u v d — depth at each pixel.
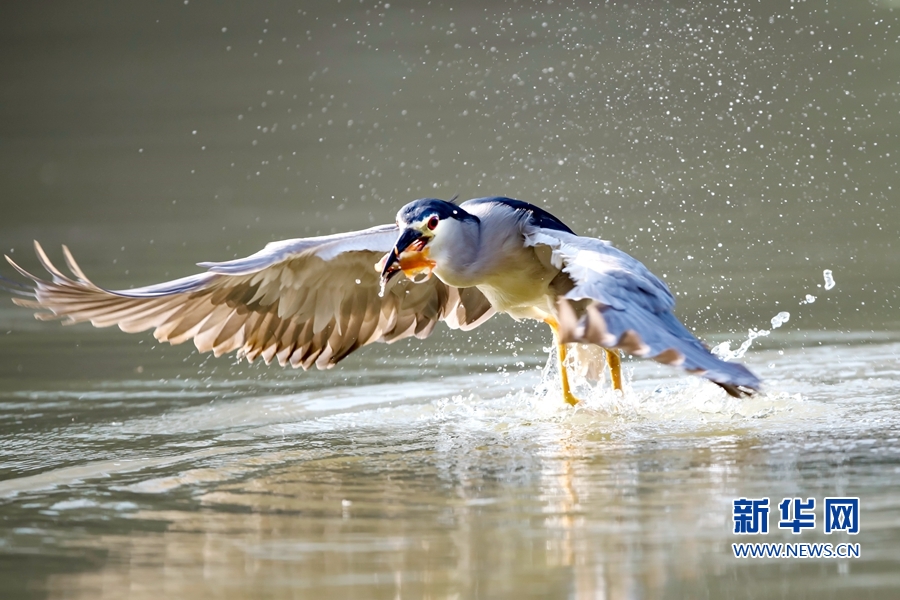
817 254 16.38
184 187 24.27
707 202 19.86
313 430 9.75
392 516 7.12
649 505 7.15
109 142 29.70
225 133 29.59
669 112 25.39
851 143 23.05
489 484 7.76
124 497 7.77
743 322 13.30
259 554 6.52
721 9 27.70
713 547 6.43
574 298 7.43
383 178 23.23
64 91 36.38
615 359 10.03
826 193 20.09
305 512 7.29
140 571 6.32
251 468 8.49
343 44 36.69
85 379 12.06
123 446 9.38
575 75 27.97
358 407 10.61
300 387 11.51
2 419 10.44
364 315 10.07
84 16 44.59
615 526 6.79
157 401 11.07
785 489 7.37
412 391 11.19
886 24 29.56
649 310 7.43
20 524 7.20
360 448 9.01
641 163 22.72
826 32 29.17
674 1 28.03
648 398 10.34
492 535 6.70
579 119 25.94
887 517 6.79
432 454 8.68
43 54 40.81
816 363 11.45
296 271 9.37
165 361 12.80
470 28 34.72
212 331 9.30
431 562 6.30
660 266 16.11
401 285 10.15
